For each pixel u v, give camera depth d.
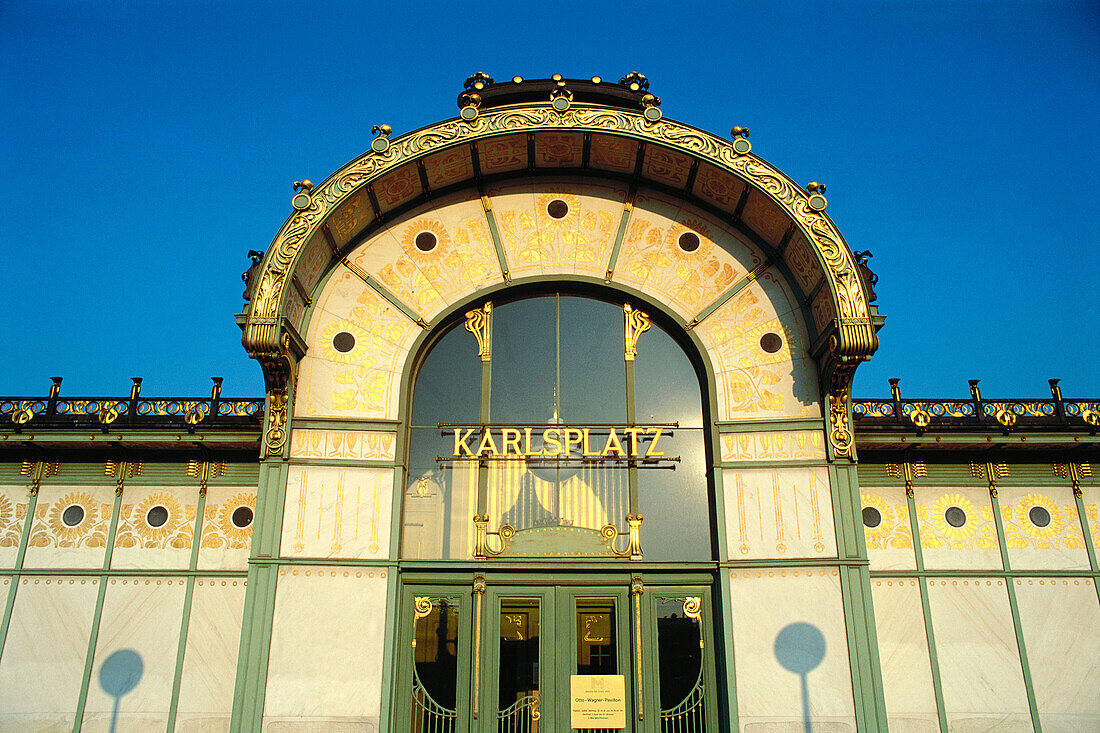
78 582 14.07
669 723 12.45
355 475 13.24
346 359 13.95
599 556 13.21
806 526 13.01
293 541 12.77
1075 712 13.46
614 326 14.70
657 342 14.59
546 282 14.68
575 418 14.13
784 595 12.66
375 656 12.27
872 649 12.30
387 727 11.91
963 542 14.47
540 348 14.55
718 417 13.77
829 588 12.66
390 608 12.53
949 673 13.72
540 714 12.46
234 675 13.61
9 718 13.29
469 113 13.91
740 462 13.45
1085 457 14.85
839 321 12.66
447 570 13.02
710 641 12.82
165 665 13.64
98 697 13.45
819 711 12.05
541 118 13.91
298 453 13.29
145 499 14.55
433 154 13.80
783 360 14.03
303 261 13.21
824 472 13.27
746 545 12.99
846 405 13.47
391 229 14.83
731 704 12.11
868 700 12.04
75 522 14.39
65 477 14.62
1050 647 13.84
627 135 13.92
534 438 13.94
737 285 14.56
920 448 14.68
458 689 12.57
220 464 14.74
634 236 14.98
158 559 14.23
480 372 14.36
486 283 14.68
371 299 14.36
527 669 12.70
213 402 14.48
